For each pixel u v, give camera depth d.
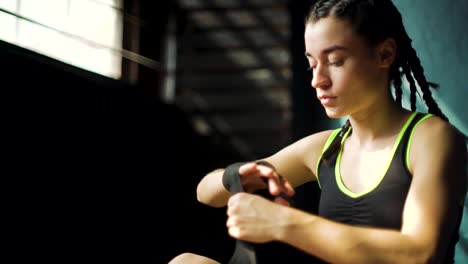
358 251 0.97
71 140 2.59
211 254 3.09
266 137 3.16
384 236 0.98
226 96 3.23
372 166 1.19
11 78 2.33
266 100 3.19
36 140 2.42
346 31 1.13
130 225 2.86
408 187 1.12
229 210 1.04
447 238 1.03
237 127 3.19
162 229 3.02
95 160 2.71
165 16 3.31
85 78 2.69
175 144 3.18
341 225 0.99
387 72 1.20
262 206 1.02
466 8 2.30
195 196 3.15
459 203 1.10
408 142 1.15
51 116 2.50
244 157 3.17
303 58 3.13
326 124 2.97
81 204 2.62
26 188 2.36
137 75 3.12
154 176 3.03
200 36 3.29
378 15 1.16
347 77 1.14
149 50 3.21
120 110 2.87
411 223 1.03
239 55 3.25
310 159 1.38
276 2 3.25
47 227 2.44
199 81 3.25
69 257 2.54
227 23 3.28
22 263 2.32
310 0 3.16
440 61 2.30
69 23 2.74
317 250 0.99
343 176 1.24
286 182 1.09
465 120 2.22
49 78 2.50
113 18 3.02
